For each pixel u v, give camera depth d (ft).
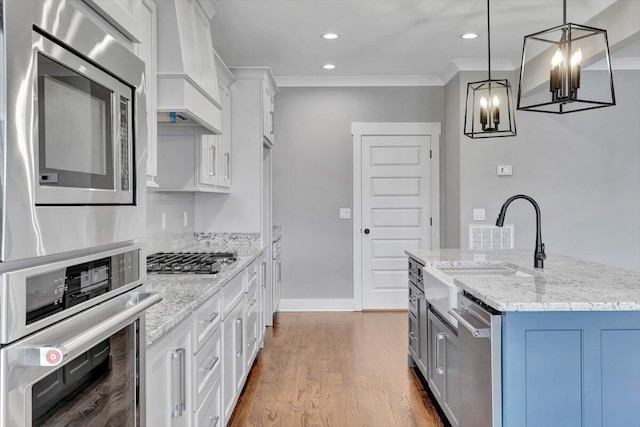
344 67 16.61
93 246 3.15
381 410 9.70
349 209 18.37
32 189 2.46
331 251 18.40
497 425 5.66
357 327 16.10
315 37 13.46
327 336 15.03
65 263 2.81
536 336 5.62
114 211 3.46
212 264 8.96
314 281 18.40
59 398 2.71
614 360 5.64
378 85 18.17
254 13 11.69
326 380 11.33
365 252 18.45
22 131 2.36
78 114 2.94
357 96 18.24
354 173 18.29
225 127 13.37
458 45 14.25
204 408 6.83
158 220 11.05
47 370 2.54
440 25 12.60
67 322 2.81
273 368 12.16
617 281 6.93
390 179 18.37
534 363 5.62
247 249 14.08
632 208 16.29
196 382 6.39
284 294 18.40
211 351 7.32
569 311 5.61
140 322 3.89
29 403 2.41
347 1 11.05
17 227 2.34
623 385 5.64
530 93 15.35
